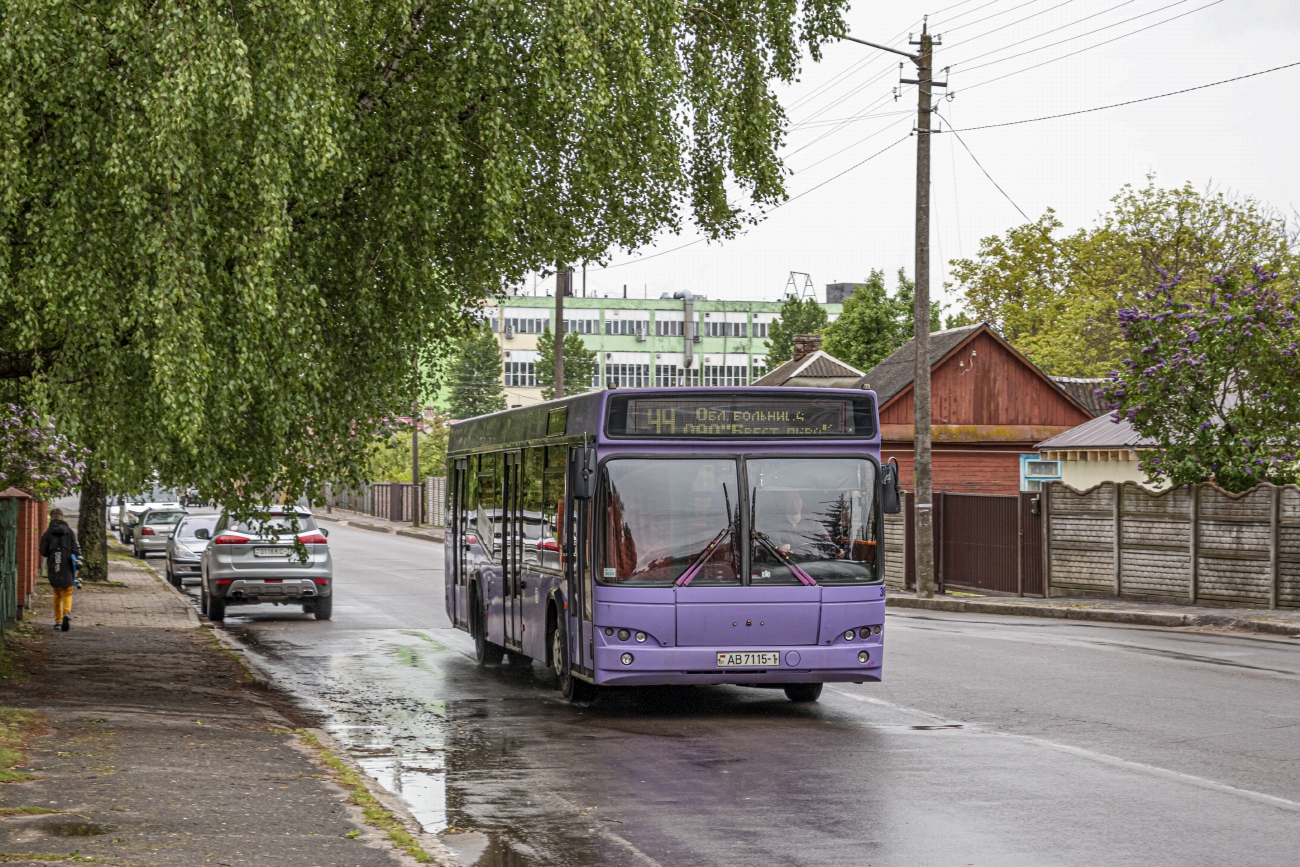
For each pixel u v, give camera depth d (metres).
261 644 21.19
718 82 15.84
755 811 8.66
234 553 24.84
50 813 7.88
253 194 10.90
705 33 16.11
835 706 13.53
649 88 13.90
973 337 47.62
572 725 12.64
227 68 10.45
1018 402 48.25
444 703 14.44
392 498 83.62
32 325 10.67
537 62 12.48
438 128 12.50
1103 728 11.81
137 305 10.51
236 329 11.20
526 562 15.56
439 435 88.75
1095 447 34.19
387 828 7.84
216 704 13.52
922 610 28.16
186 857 6.98
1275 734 11.38
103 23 10.48
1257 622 20.98
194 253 10.57
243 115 10.30
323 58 11.02
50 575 21.14
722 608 12.80
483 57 12.59
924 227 29.44
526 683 16.17
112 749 10.14
